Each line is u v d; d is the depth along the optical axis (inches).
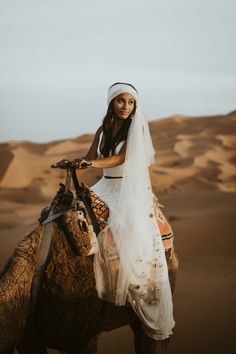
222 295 481.7
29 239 209.0
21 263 204.7
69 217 209.8
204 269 725.3
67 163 215.5
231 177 2714.1
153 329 225.0
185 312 432.1
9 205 1993.1
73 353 219.9
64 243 210.1
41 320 212.4
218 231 949.2
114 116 225.8
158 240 224.4
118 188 223.8
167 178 2507.4
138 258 217.6
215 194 1423.5
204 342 364.5
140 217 220.5
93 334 221.0
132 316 228.5
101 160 218.5
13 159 2571.4
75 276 211.2
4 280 202.2
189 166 2753.4
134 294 219.6
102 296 216.4
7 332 199.2
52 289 209.3
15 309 200.5
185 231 960.9
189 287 606.2
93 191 226.2
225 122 3988.7
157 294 223.0
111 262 215.0
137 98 225.8
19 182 2439.7
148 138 228.5
